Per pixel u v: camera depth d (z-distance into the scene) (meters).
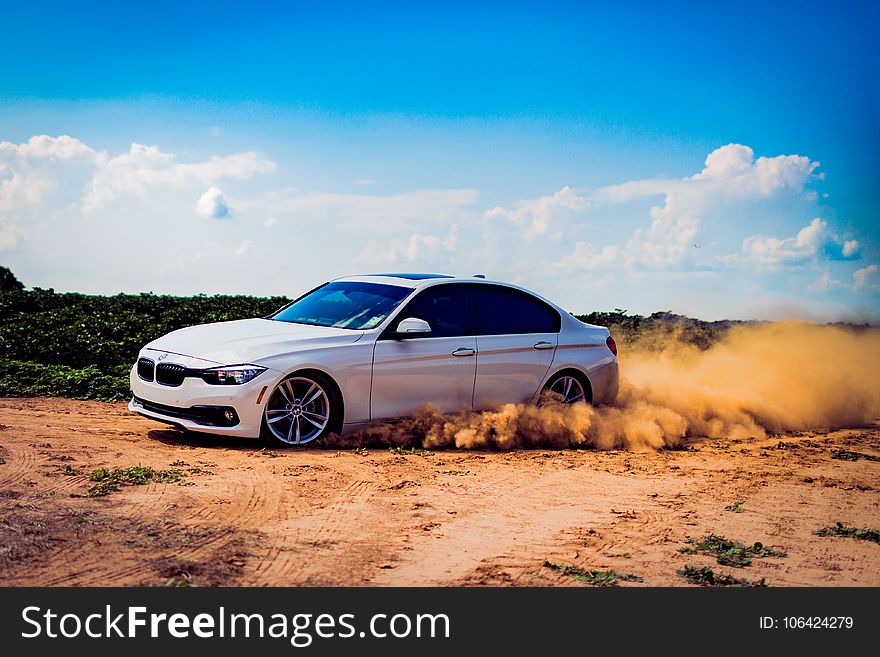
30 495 5.47
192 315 19.47
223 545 4.78
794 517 6.32
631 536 5.54
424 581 4.45
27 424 8.34
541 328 9.67
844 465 8.88
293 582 4.32
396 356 8.44
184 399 7.69
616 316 21.52
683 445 9.79
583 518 5.98
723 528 5.88
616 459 8.64
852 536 5.81
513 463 8.05
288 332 8.30
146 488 5.95
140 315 19.52
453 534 5.38
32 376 11.57
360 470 7.17
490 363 9.05
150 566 4.34
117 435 8.07
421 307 8.82
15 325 15.73
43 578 4.11
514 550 5.09
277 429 8.04
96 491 5.68
